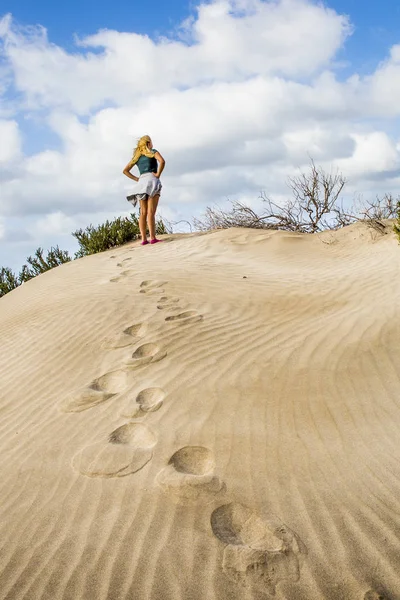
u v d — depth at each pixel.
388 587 1.97
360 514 2.36
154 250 9.86
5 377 4.77
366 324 4.55
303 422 3.17
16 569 2.27
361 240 9.21
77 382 4.31
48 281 8.65
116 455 3.05
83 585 2.11
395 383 3.49
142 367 4.30
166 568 2.14
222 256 8.95
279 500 2.50
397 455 2.77
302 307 5.64
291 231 11.23
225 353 4.37
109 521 2.49
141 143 9.76
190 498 2.56
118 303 6.05
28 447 3.40
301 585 2.01
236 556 2.17
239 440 3.04
